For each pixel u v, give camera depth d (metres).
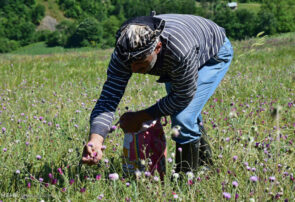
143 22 2.20
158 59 2.36
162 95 6.33
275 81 7.12
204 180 2.78
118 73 2.55
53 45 157.62
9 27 166.25
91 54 16.98
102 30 146.38
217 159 3.13
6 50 156.50
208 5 118.56
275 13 102.06
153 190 2.53
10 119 4.45
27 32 163.88
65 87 7.12
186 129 2.81
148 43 2.15
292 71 8.34
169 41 2.33
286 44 18.69
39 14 181.75
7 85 7.66
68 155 3.22
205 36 2.78
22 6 177.88
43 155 3.26
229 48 3.10
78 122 4.28
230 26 99.88
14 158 3.16
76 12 188.50
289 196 2.51
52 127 4.04
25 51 154.00
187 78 2.49
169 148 3.63
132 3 189.25
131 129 2.86
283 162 2.97
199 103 2.85
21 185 2.77
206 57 2.81
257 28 97.62
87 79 8.70
